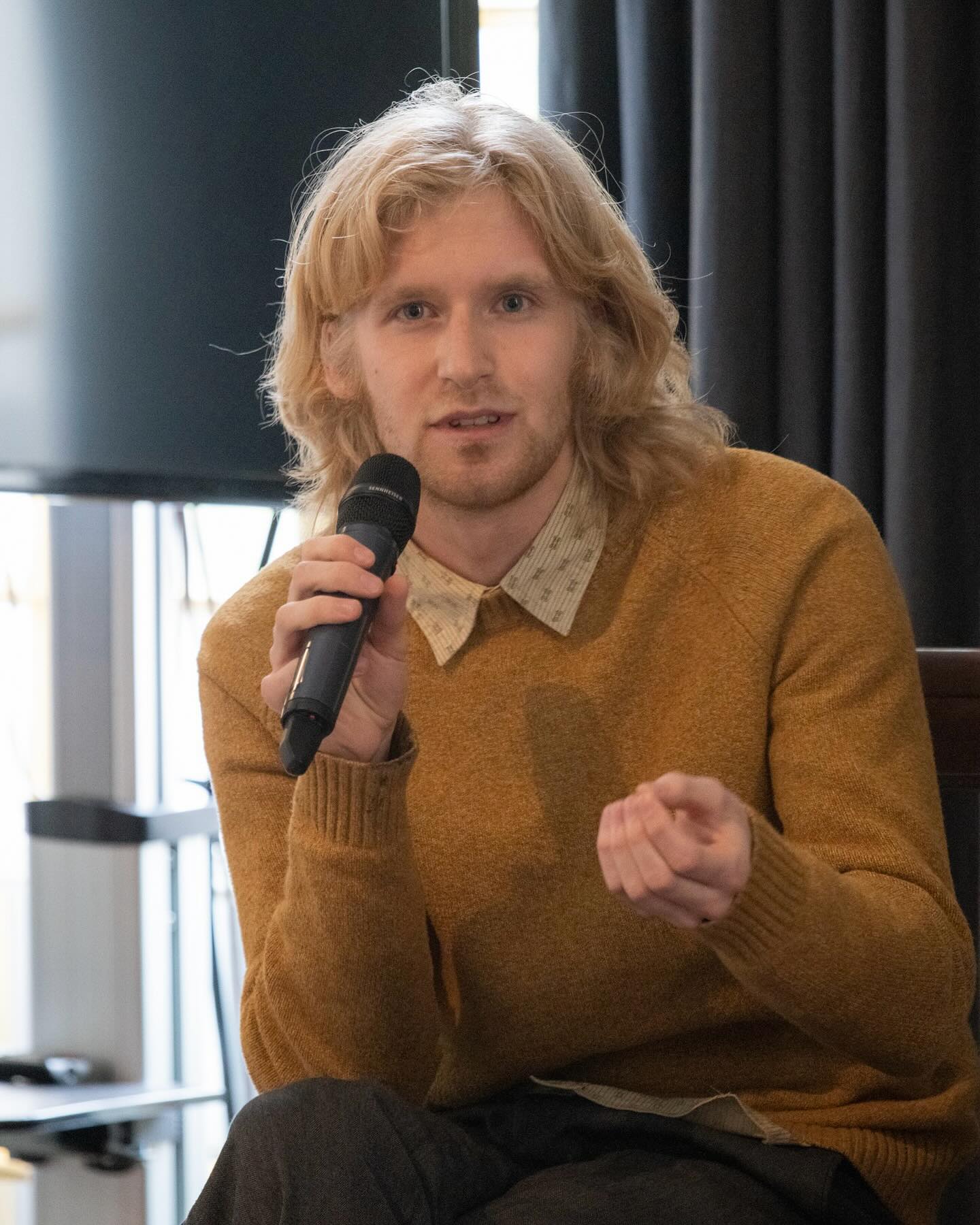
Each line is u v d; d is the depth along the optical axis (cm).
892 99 653
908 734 388
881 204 669
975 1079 400
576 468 420
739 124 675
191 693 794
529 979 394
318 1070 387
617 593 410
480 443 387
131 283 621
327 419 452
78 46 615
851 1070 386
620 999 392
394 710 358
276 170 630
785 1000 335
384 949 369
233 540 824
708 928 323
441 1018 412
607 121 717
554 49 718
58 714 699
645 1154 366
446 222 388
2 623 957
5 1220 769
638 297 417
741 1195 344
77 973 708
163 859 739
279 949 389
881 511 675
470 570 415
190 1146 774
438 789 401
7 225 612
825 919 327
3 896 973
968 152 661
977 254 660
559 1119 380
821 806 375
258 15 628
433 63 646
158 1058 721
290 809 424
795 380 682
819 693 389
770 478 420
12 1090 666
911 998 343
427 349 391
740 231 677
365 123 636
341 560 335
